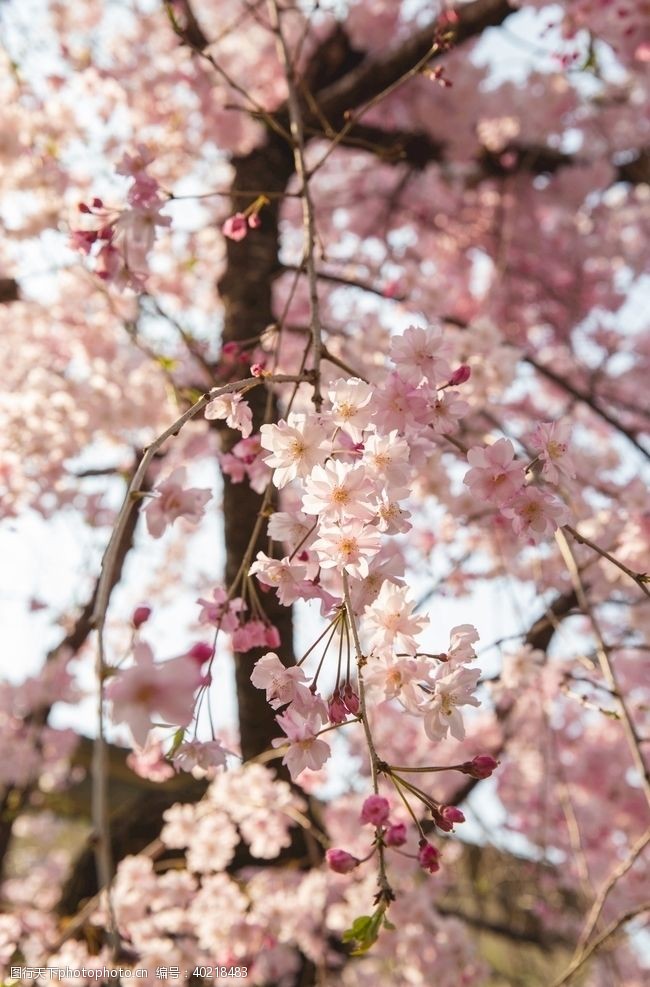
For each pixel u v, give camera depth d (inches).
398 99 202.1
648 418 212.1
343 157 224.2
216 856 137.5
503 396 136.9
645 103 208.1
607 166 218.7
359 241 236.4
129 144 167.3
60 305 162.4
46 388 146.5
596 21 135.7
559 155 222.8
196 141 180.2
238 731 151.5
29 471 142.2
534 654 116.9
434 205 233.0
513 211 221.1
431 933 144.9
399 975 161.3
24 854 282.0
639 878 180.7
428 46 179.5
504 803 200.2
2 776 193.0
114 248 87.0
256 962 141.8
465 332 123.3
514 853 198.4
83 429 146.7
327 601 66.6
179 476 64.6
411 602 61.4
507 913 223.1
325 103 187.5
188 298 204.5
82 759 229.0
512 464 66.9
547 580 162.2
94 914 137.0
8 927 141.8
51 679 194.4
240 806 137.9
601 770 196.7
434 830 156.7
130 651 49.7
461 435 139.6
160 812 169.2
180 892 138.5
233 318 163.2
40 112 154.0
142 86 172.9
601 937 88.6
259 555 66.7
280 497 143.3
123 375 152.3
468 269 241.9
